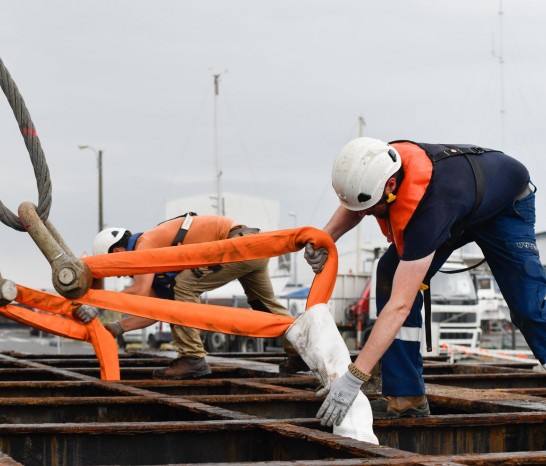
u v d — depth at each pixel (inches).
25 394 197.5
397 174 143.1
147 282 229.8
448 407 172.2
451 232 148.7
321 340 151.0
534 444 143.3
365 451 106.3
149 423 127.0
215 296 907.4
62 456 124.3
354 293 864.9
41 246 173.5
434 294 751.7
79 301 173.6
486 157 152.3
